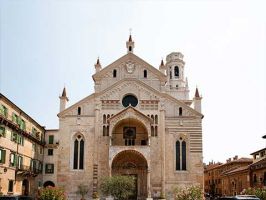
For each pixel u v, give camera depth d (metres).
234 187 101.00
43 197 50.19
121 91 72.56
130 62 74.88
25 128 73.56
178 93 105.56
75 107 71.69
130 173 70.06
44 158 90.56
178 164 69.62
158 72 74.06
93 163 68.94
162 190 67.44
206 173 143.25
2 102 60.00
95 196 66.12
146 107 71.88
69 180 68.62
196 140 70.44
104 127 70.62
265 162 78.00
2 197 40.44
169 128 71.06
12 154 65.19
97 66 75.38
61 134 70.56
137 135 72.00
